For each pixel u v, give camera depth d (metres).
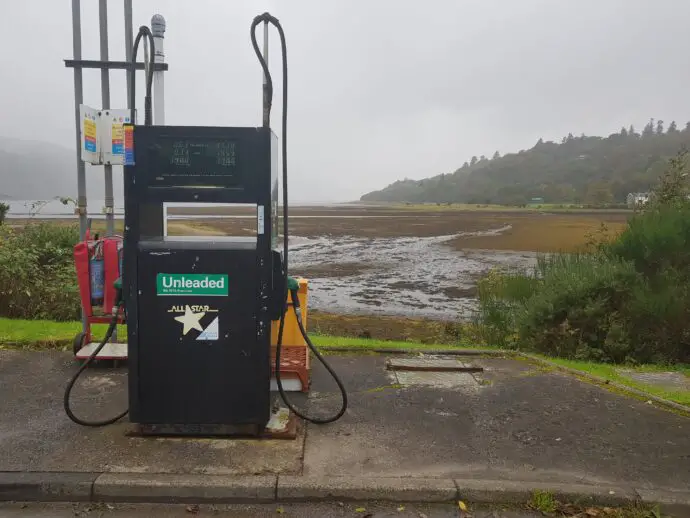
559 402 4.71
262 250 3.70
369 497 3.26
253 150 3.63
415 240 35.53
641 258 7.82
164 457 3.55
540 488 3.28
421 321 12.41
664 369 6.30
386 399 4.71
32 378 4.96
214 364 3.76
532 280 9.37
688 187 10.03
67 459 3.49
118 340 6.07
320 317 12.77
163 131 3.59
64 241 9.88
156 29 5.48
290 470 3.44
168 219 5.52
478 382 5.21
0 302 8.27
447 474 3.44
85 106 5.13
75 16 5.28
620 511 3.17
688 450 3.82
